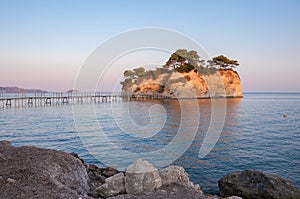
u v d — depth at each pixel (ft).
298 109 173.47
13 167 23.57
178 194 21.84
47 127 90.74
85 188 26.05
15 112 146.92
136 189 22.52
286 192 27.12
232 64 254.68
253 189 28.40
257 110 162.09
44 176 22.20
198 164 42.27
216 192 33.37
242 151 54.08
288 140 66.85
